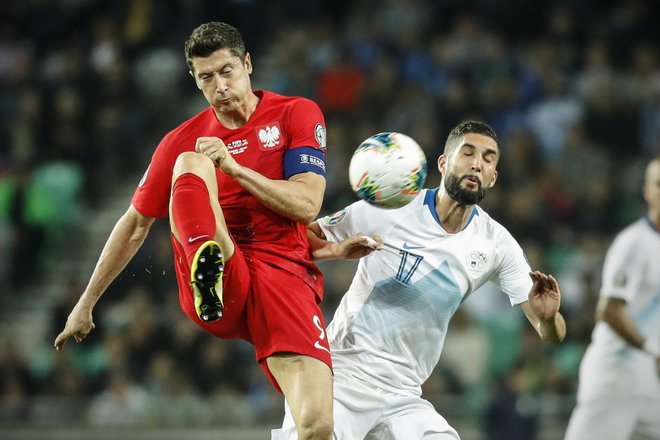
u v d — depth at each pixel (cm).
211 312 1698
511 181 4778
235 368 4169
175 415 3997
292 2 5903
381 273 2050
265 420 3950
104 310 4472
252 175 1775
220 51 1830
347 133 5038
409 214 2042
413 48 5466
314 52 5597
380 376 2048
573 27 5622
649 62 5419
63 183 5172
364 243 1952
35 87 5506
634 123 5188
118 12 5834
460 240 2039
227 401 3981
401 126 5028
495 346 4084
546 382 3862
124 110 5384
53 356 4366
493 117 5072
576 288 4306
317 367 1820
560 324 1969
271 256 1886
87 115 5319
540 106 5231
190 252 1689
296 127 1889
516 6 5659
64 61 5612
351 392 2031
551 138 5109
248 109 1894
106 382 4144
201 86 1848
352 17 5903
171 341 4275
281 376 1830
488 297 4181
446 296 2045
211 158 1734
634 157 5150
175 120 5453
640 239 2642
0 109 5528
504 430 3681
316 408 1769
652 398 2653
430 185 4794
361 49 5422
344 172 4747
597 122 5169
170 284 4494
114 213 5203
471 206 2030
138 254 4522
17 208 4966
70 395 4141
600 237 4653
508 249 2077
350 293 2106
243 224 1889
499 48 5425
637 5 5728
